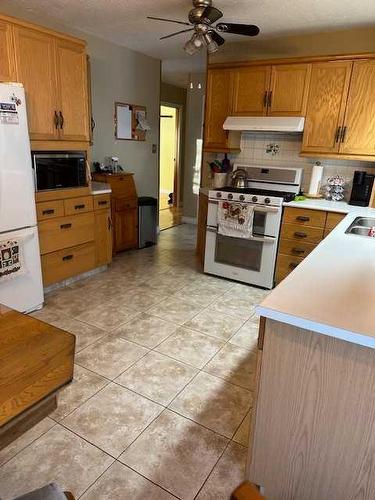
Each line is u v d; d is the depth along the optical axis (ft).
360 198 10.87
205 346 8.28
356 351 3.63
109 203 12.31
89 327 8.90
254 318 9.71
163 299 10.69
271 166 12.91
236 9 9.82
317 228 10.64
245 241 11.68
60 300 10.32
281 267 11.46
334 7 9.48
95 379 6.97
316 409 4.02
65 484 4.84
